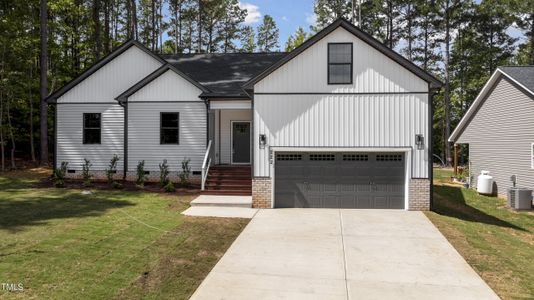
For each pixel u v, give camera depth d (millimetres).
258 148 13727
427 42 40156
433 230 10648
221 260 7898
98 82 18484
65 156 18438
